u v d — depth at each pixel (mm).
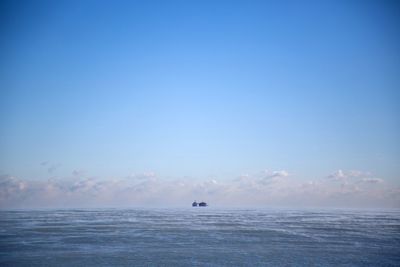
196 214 187500
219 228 97312
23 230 89938
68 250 59375
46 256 54188
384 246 64375
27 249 60281
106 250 59500
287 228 98250
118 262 50188
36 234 81312
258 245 65188
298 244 66688
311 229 95438
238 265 48594
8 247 62344
